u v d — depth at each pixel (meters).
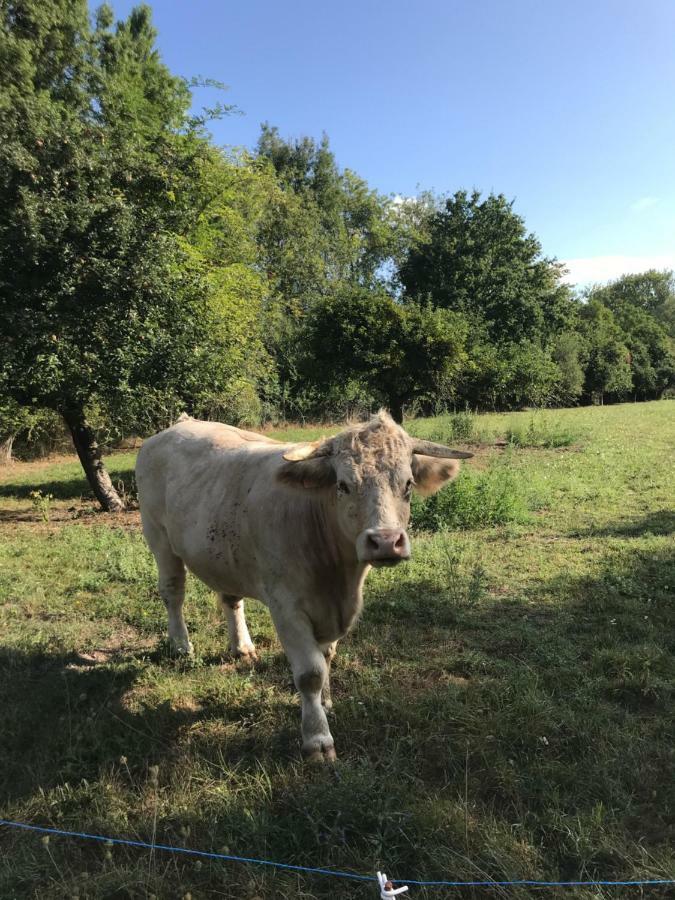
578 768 3.27
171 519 4.55
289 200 38.47
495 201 36.75
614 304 82.31
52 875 2.64
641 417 28.36
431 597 6.02
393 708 3.92
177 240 11.94
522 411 34.91
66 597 6.42
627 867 2.61
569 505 10.09
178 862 2.72
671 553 7.11
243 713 4.04
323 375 17.80
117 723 3.85
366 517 2.97
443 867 2.58
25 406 11.80
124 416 10.87
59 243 9.61
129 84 20.64
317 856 2.71
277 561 3.54
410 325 16.61
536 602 5.85
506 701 3.98
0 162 9.37
